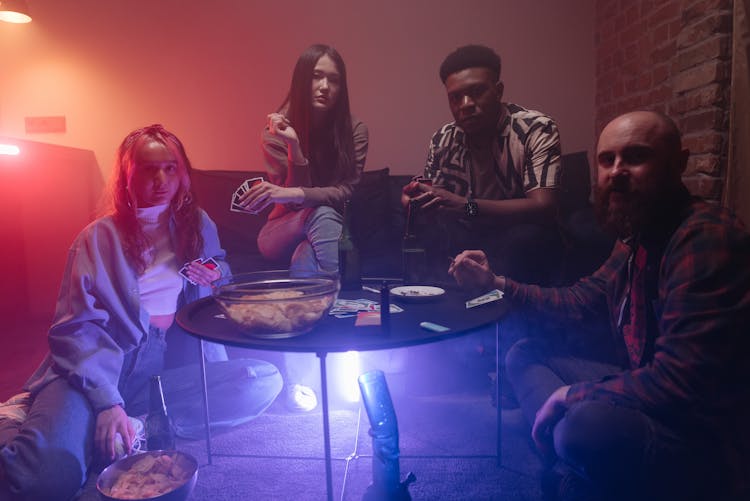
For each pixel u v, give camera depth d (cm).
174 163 166
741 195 200
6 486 126
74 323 152
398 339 113
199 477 157
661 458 104
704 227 105
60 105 356
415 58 341
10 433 136
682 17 234
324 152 243
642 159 113
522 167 227
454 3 336
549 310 151
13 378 246
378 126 345
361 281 178
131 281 162
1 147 297
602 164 120
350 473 158
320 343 111
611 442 106
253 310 114
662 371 104
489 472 157
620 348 138
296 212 225
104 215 172
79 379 144
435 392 217
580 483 118
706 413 102
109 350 153
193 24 348
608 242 229
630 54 291
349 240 177
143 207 168
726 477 104
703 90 221
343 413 200
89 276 155
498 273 213
